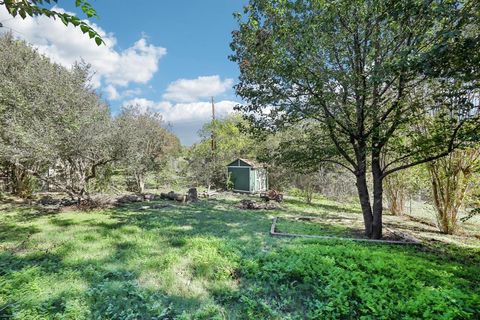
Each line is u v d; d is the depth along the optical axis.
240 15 7.44
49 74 8.95
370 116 7.11
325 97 6.61
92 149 9.78
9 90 8.33
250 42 7.49
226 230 7.32
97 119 9.66
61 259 4.75
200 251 5.14
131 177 16.86
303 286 3.75
